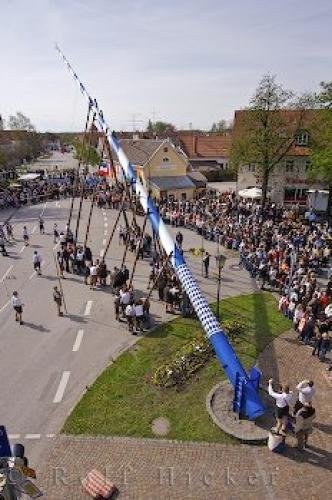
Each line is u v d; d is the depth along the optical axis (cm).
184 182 5288
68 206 5147
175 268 2138
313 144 4200
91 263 2908
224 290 2622
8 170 7850
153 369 1797
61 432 1466
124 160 2895
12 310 2402
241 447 1388
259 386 1670
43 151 14875
